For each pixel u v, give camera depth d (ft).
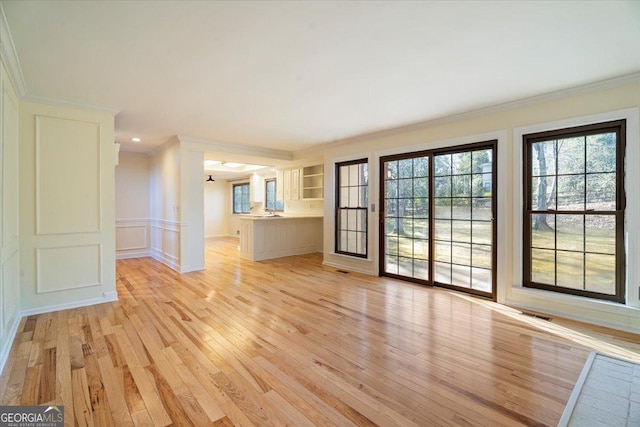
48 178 10.85
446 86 9.91
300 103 11.53
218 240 33.17
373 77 9.18
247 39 7.11
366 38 7.08
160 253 20.71
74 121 11.35
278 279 15.87
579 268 10.40
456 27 6.64
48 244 10.89
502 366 7.39
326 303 12.05
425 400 6.15
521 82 9.57
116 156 13.75
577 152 10.37
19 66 8.33
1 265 7.57
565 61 8.19
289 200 26.13
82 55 7.79
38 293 10.75
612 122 9.57
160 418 5.60
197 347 8.34
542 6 5.91
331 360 7.68
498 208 12.01
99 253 11.93
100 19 6.28
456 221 13.58
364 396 6.27
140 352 8.05
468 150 13.08
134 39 7.07
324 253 19.71
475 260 12.99
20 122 10.28
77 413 5.71
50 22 6.36
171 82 9.50
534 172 11.32
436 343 8.61
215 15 6.19
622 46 7.39
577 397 6.20
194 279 15.80
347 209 18.63
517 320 10.25
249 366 7.39
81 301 11.59
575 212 10.43
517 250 11.55
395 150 15.56
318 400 6.14
